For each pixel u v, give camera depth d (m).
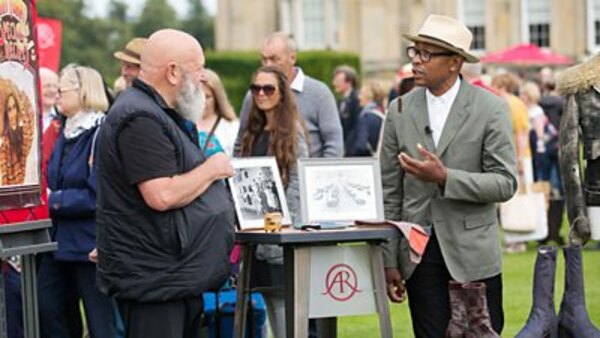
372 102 19.33
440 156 8.62
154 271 7.57
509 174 8.52
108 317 9.80
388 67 48.72
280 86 9.76
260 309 9.55
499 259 8.71
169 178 7.51
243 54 40.62
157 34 7.71
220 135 10.93
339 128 10.52
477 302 8.12
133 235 7.57
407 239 8.23
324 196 8.48
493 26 48.59
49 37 14.41
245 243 8.42
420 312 8.73
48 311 9.93
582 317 8.47
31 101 8.34
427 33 8.52
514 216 16.98
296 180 9.70
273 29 51.06
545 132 20.66
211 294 9.48
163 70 7.64
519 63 39.19
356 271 8.34
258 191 8.62
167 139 7.54
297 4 50.66
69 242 9.76
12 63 8.12
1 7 8.03
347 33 49.81
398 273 8.73
